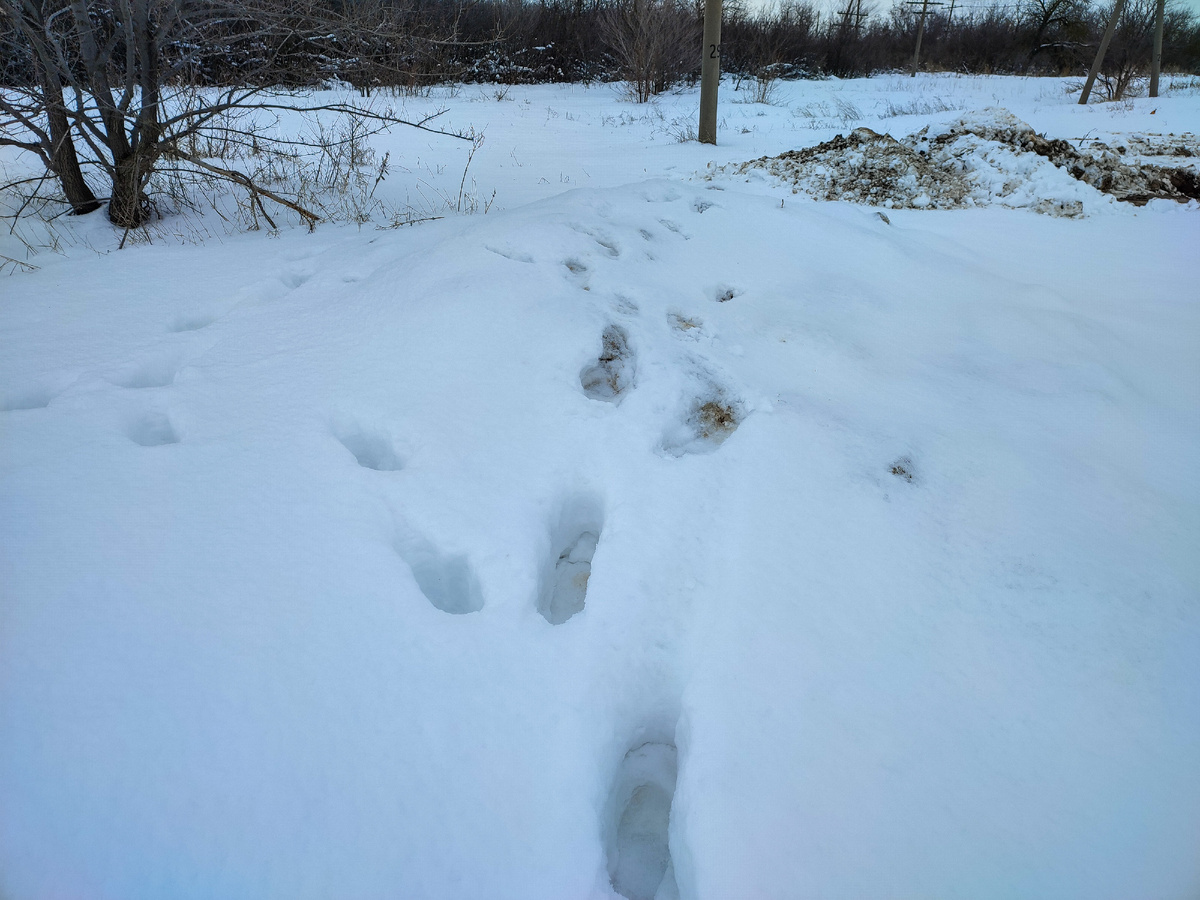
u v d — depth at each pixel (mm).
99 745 1543
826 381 2867
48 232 4934
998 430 2619
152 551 1994
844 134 11195
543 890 1434
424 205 6078
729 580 2006
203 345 3137
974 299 3762
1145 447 2596
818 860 1416
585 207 4184
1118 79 18328
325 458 2371
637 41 16031
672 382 2703
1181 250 5250
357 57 6281
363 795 1521
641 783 1827
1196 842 1428
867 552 2076
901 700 1693
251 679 1692
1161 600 1943
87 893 1344
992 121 7504
